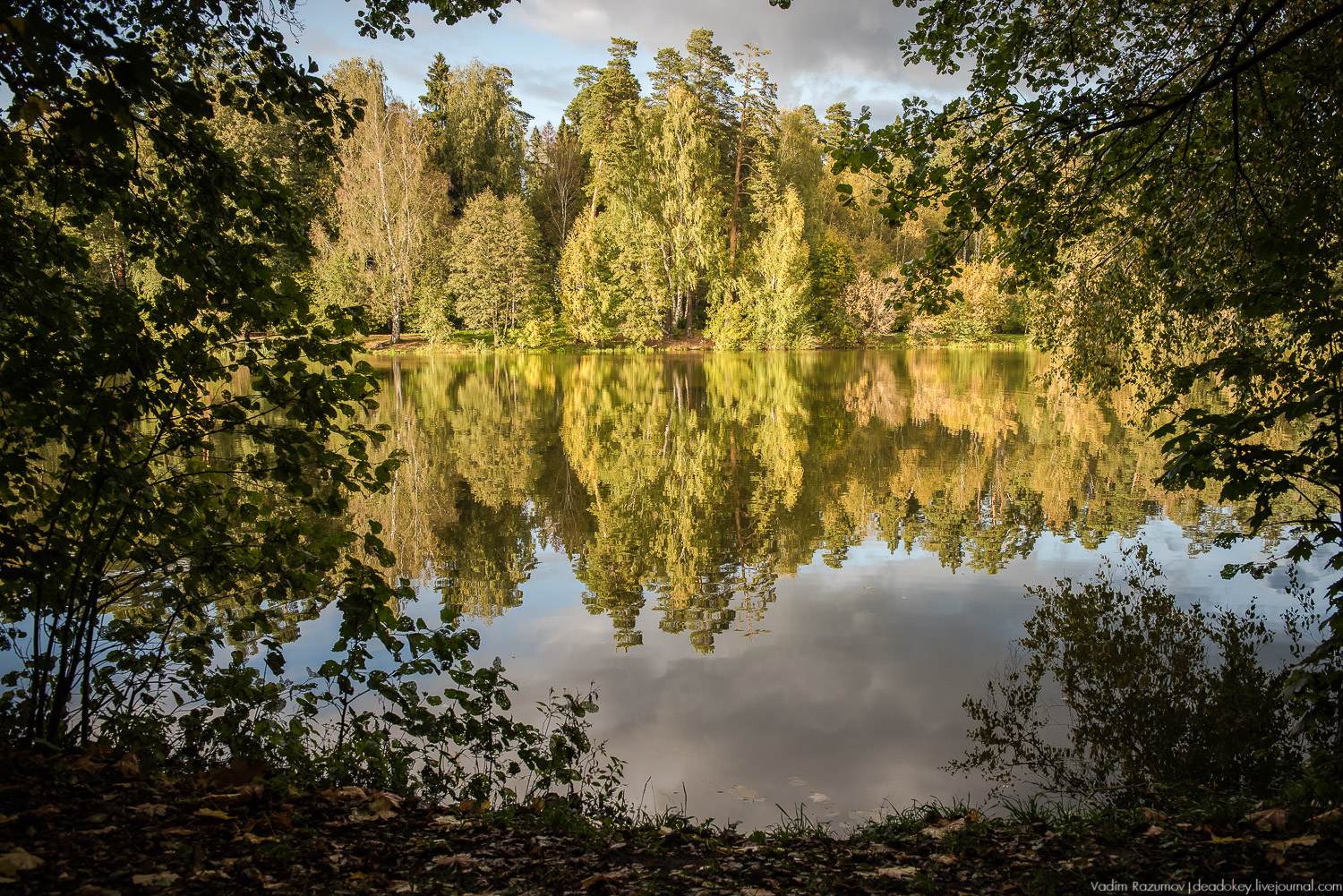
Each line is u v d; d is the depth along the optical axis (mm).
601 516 11133
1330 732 4410
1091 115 4504
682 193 40312
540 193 51531
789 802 4133
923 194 4793
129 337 3355
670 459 15109
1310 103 4988
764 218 43344
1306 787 3252
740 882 2707
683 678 5918
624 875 2723
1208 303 3906
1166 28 5676
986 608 7352
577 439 17344
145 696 3930
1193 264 5949
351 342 3631
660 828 3422
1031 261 5547
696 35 41375
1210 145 5406
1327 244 4531
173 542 3684
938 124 4582
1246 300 3660
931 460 14531
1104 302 8133
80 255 3688
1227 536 3691
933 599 7633
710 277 42375
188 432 3580
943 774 4426
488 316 41781
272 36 3410
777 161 45750
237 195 3586
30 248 3475
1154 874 2615
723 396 25000
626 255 42000
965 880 2693
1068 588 7777
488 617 7348
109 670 3748
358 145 38750
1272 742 4602
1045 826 3340
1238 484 3133
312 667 5828
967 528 10219
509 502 11953
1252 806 3398
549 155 51031
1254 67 4625
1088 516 10586
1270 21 5230
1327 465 2959
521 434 18031
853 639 6656
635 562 9070
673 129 40031
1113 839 3043
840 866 2895
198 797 3035
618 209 42719
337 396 3619
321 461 3621
